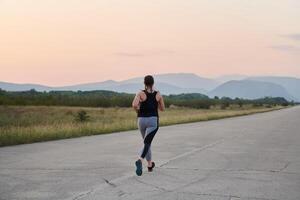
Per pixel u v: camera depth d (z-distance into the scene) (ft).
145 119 39.01
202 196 32.83
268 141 65.46
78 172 39.60
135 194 33.12
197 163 44.60
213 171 40.73
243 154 51.03
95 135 74.69
